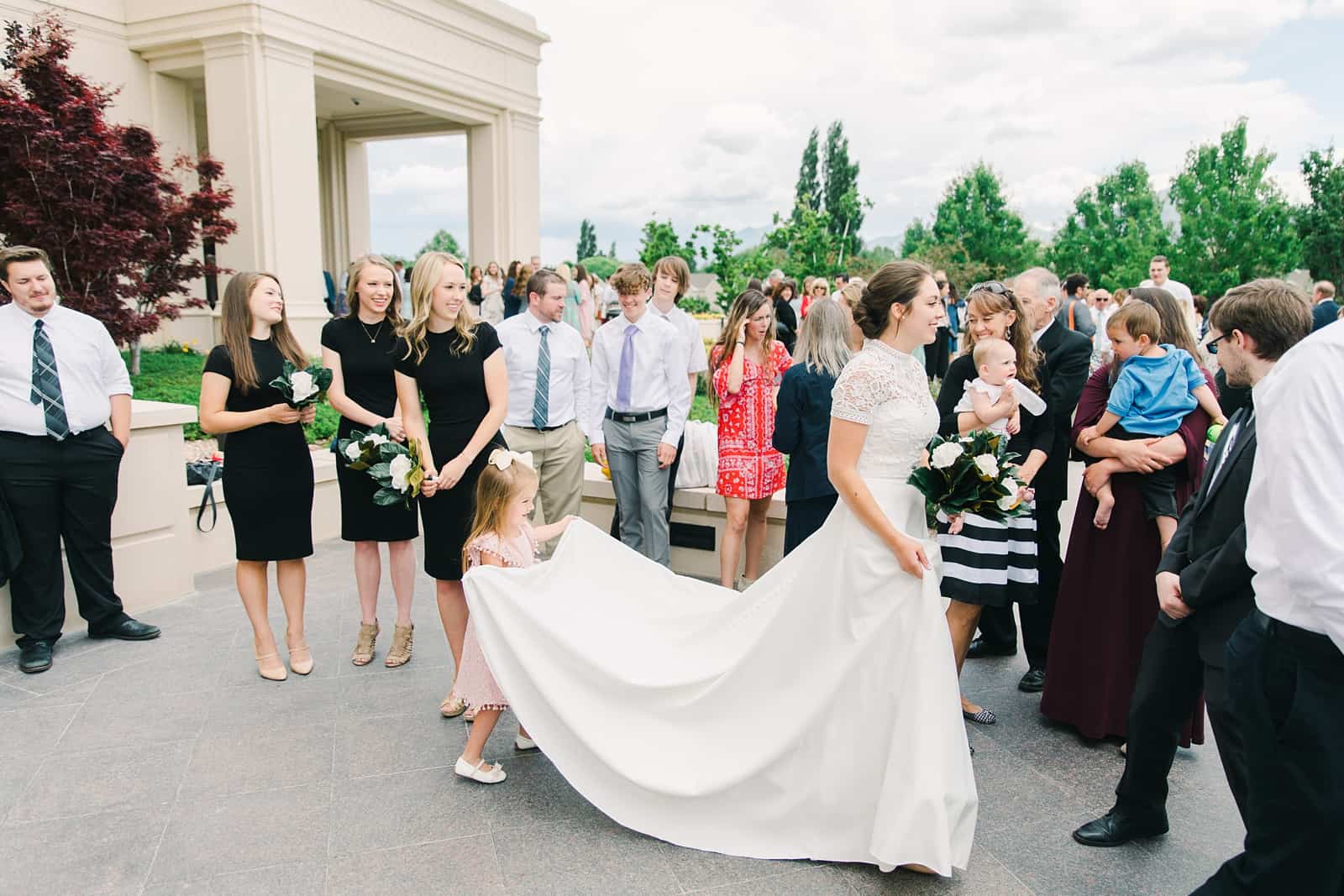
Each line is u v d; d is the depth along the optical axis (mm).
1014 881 2648
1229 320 2398
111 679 4098
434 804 3062
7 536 4078
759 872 2684
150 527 5047
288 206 13867
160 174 10531
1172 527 3340
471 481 3887
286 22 13539
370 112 19656
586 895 2561
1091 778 3297
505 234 19719
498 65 18719
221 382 3920
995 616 4504
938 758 2531
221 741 3504
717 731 2896
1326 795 1832
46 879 2609
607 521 6086
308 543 4160
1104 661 3479
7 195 9453
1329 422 1724
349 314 4332
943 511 2818
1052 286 4059
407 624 4316
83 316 4387
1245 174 41812
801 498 4234
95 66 13367
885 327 2828
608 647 3104
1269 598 1925
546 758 3422
